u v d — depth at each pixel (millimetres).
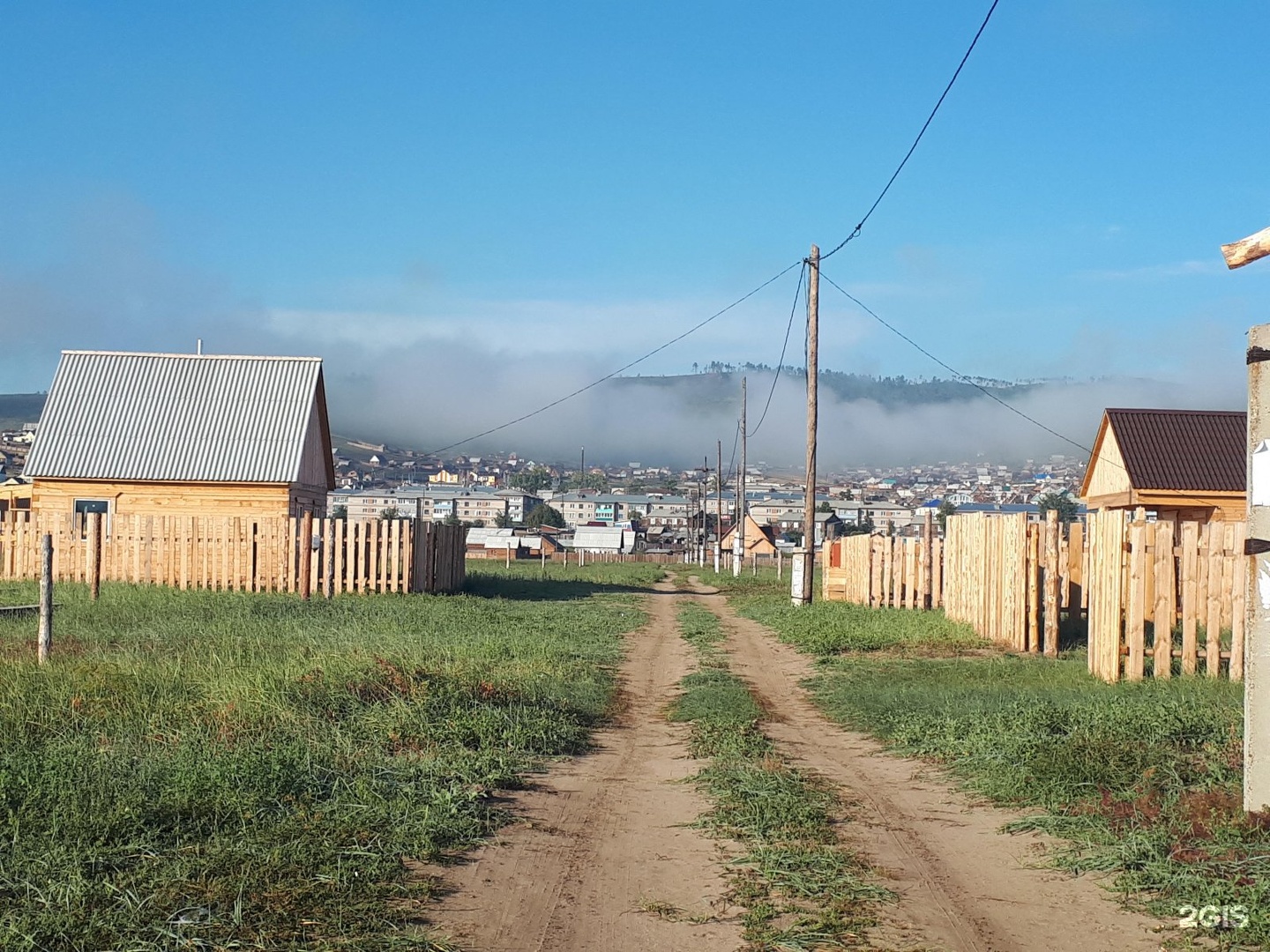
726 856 6969
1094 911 5961
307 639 16672
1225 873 6188
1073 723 10109
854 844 7238
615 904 6055
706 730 11555
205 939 5199
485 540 96188
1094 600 14859
